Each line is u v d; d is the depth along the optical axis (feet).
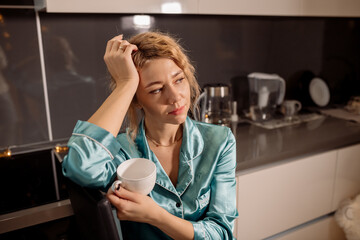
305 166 5.59
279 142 5.61
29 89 5.20
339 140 5.88
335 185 6.15
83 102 5.66
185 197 2.81
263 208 5.30
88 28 5.40
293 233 5.90
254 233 5.34
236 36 6.83
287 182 5.46
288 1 5.87
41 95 5.31
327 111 7.66
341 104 8.41
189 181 2.80
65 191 3.83
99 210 2.05
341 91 8.65
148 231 2.74
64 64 5.36
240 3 5.40
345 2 6.50
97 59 5.59
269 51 7.33
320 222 6.26
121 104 2.37
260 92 6.82
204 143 2.95
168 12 4.82
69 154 2.26
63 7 4.11
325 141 5.69
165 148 2.89
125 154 2.75
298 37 7.62
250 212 5.18
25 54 5.05
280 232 5.83
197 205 2.77
